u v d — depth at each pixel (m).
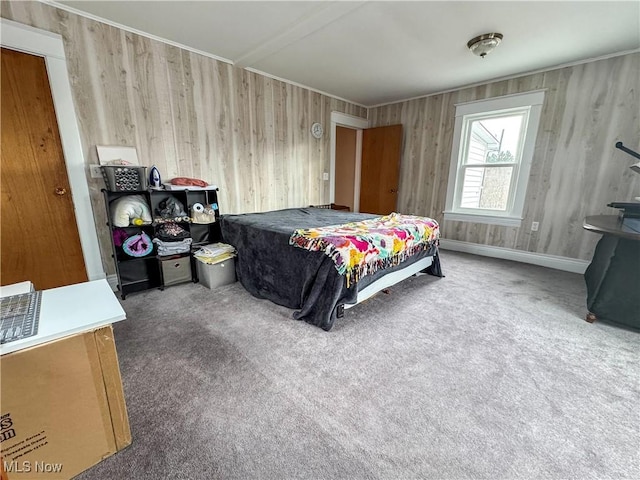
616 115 2.77
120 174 2.22
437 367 1.56
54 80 2.07
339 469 1.02
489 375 1.50
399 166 4.50
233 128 3.17
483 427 1.19
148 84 2.52
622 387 1.42
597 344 1.78
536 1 1.92
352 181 5.31
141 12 2.13
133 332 1.88
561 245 3.25
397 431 1.17
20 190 2.05
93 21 2.19
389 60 2.91
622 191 2.83
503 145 3.58
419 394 1.37
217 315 2.13
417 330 1.94
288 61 2.96
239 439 1.13
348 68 3.15
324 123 4.16
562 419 1.23
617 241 1.95
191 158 2.89
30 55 1.97
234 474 1.00
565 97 3.01
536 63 2.95
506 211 3.64
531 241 3.46
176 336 1.84
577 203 3.10
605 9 1.99
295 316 2.07
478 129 3.74
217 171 3.11
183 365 1.56
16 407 0.83
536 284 2.79
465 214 3.92
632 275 1.88
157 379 1.45
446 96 3.90
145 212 2.43
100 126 2.32
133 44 2.40
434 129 4.08
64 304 1.03
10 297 1.08
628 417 1.24
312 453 1.07
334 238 1.97
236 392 1.37
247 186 3.42
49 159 2.13
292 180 3.90
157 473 0.99
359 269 1.99
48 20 2.01
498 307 2.29
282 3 2.00
